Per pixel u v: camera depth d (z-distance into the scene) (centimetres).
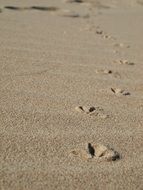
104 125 82
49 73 116
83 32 202
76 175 63
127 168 66
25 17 236
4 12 246
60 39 172
